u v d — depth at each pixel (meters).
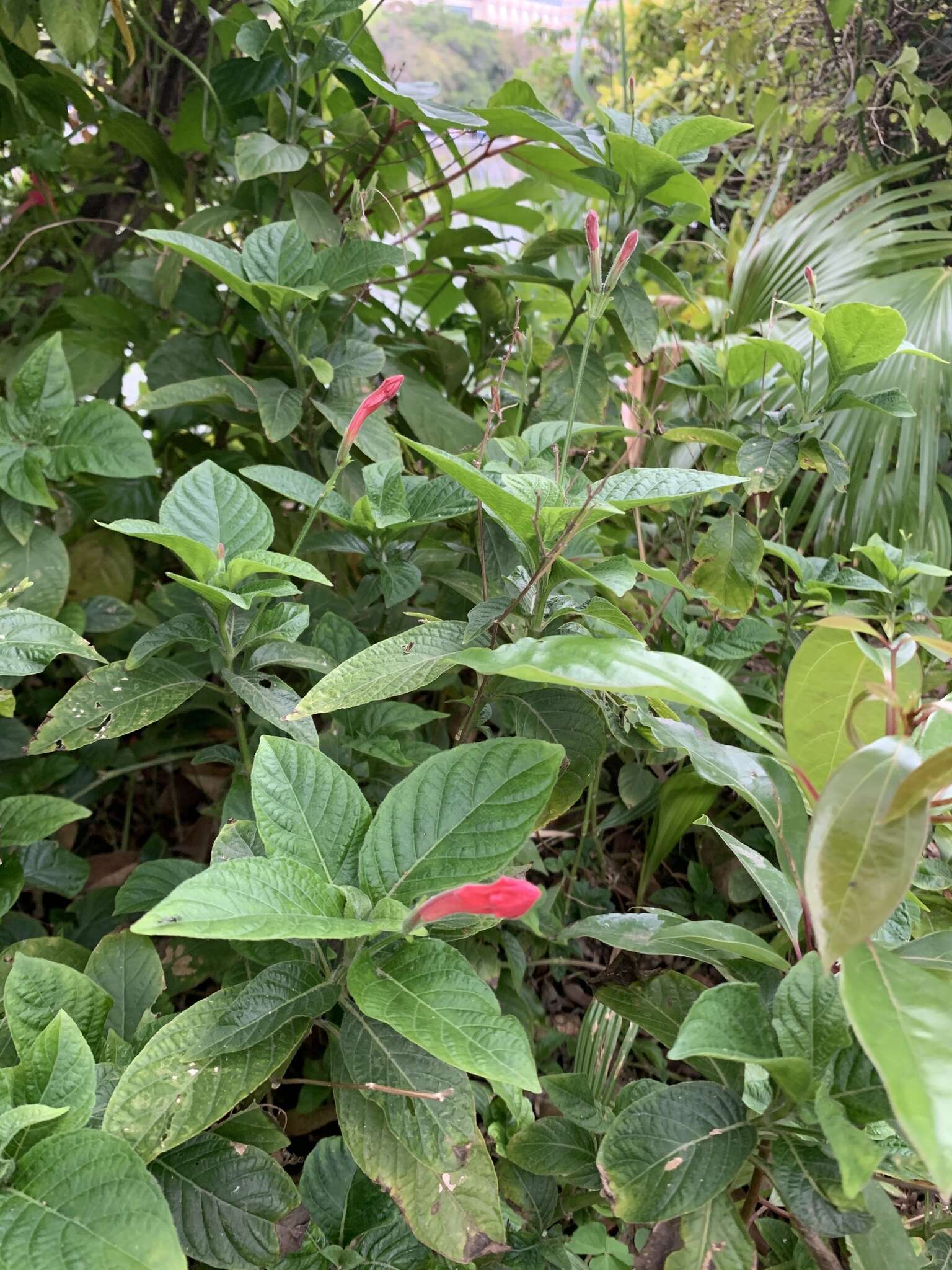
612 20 3.80
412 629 1.14
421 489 1.41
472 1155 0.85
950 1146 0.57
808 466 1.66
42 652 1.13
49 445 1.50
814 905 0.67
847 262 2.92
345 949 0.92
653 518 2.38
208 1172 0.91
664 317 2.77
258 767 0.92
